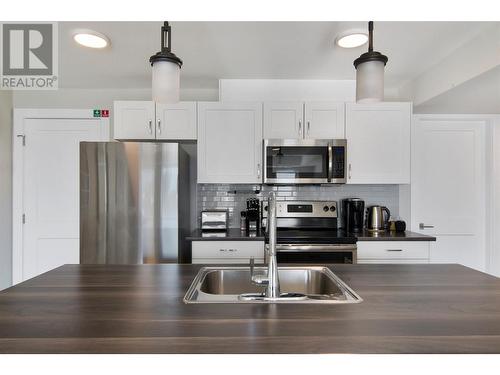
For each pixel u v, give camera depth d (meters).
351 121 2.67
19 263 2.96
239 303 0.97
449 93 2.38
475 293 1.06
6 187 2.92
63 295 1.03
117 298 1.01
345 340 0.72
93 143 2.30
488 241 2.98
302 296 1.11
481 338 0.73
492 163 2.95
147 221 2.31
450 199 3.03
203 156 2.67
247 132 2.67
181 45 2.17
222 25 1.90
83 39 2.04
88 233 2.30
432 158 3.03
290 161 2.62
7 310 0.90
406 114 2.67
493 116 2.96
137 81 2.85
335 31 1.97
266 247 2.40
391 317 0.85
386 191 3.03
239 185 3.02
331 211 2.86
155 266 1.45
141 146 2.32
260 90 2.82
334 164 2.62
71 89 3.03
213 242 2.45
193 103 2.66
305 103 2.67
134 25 1.91
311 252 2.35
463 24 1.88
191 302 0.97
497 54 1.85
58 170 3.01
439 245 3.03
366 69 1.20
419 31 1.96
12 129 2.99
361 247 2.42
